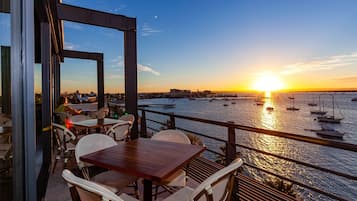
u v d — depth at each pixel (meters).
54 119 4.80
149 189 1.64
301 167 9.78
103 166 1.47
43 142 3.17
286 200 1.91
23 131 1.48
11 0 1.42
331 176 9.36
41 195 2.28
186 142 2.28
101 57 8.07
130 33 4.91
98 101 8.15
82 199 1.14
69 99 9.52
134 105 4.98
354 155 10.66
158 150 1.81
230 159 2.40
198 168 2.74
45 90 3.20
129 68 4.95
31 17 1.50
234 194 2.15
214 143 9.72
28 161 1.50
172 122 3.78
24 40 1.48
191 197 1.09
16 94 1.46
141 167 1.39
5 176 1.46
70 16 4.06
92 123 3.58
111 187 1.78
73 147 2.99
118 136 3.14
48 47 3.24
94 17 4.35
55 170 3.00
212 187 1.11
